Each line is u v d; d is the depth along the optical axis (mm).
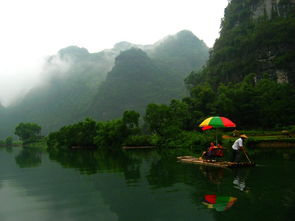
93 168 21688
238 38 122312
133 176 16188
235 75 115312
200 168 18078
